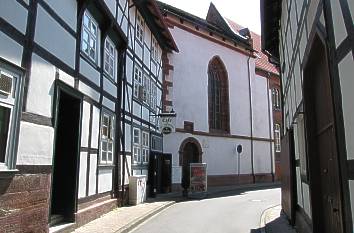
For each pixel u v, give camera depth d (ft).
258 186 90.02
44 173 25.30
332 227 22.38
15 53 21.76
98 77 38.60
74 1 31.83
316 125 25.58
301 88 27.22
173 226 36.60
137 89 55.47
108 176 42.37
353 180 14.30
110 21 40.06
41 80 25.25
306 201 28.58
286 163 40.45
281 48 45.68
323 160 24.17
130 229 34.01
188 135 81.25
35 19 24.38
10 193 21.31
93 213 36.04
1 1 20.33
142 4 56.03
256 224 38.24
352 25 13.65
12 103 21.26
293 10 30.78
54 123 26.94
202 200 60.18
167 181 69.51
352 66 13.76
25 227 22.80
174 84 78.95
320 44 20.99
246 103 100.27
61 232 28.19
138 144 55.67
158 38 70.23
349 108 14.40
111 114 43.62
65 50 29.66
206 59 88.84
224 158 90.94
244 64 101.71
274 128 109.70
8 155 20.95
